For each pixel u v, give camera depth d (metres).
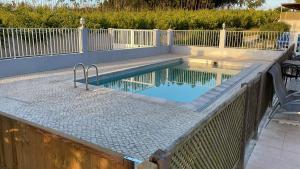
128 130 4.14
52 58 9.34
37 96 5.96
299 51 12.77
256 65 10.97
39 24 12.69
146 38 14.24
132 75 10.20
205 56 14.31
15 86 6.86
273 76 4.57
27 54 8.66
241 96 2.90
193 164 1.83
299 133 4.21
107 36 11.71
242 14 20.28
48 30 9.15
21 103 5.43
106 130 4.14
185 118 4.69
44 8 16.22
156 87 9.15
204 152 2.01
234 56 13.91
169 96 7.95
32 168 2.77
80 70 9.36
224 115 2.40
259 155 3.50
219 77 10.79
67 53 9.93
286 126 4.49
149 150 3.50
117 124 4.38
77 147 2.30
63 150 2.41
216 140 2.26
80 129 4.16
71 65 10.05
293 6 18.97
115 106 5.34
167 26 17.56
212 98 5.98
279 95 4.76
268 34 13.34
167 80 10.43
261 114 4.45
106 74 8.92
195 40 15.05
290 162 3.33
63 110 5.04
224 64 12.27
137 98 5.95
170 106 5.38
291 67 7.07
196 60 13.16
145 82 9.99
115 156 2.08
